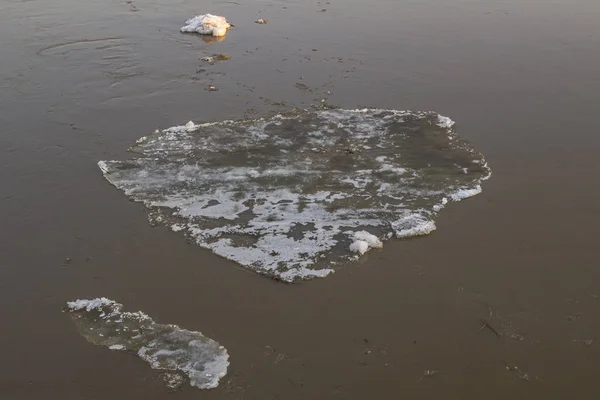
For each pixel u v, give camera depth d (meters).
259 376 5.77
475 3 16.31
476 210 8.10
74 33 14.05
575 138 9.72
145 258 7.30
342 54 12.97
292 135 9.90
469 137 9.80
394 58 12.77
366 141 9.73
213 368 5.86
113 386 5.70
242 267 7.17
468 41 13.66
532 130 9.98
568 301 6.62
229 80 11.82
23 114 10.51
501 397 5.54
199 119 10.40
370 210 8.14
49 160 9.18
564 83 11.61
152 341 6.17
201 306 6.59
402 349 6.05
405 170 8.98
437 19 15.09
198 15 15.33
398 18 15.17
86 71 12.13
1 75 11.91
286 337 6.19
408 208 8.15
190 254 7.37
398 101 11.01
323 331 6.26
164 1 16.50
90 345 6.15
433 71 12.17
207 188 8.59
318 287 6.86
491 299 6.66
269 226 7.86
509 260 7.21
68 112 10.59
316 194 8.48
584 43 13.50
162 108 10.75
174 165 9.10
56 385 5.71
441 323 6.36
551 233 7.64
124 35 13.98
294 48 13.30
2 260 7.22
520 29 14.36
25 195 8.38
